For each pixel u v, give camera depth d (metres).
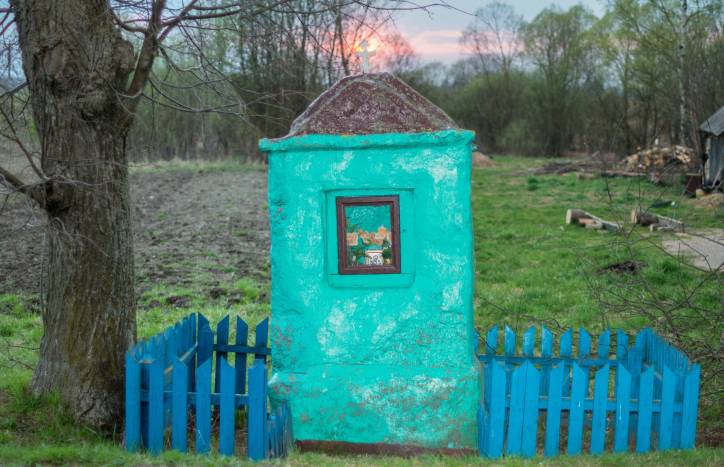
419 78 49.25
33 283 11.82
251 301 11.02
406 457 5.70
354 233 5.77
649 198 21.47
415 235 5.71
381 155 5.64
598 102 51.41
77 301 6.04
